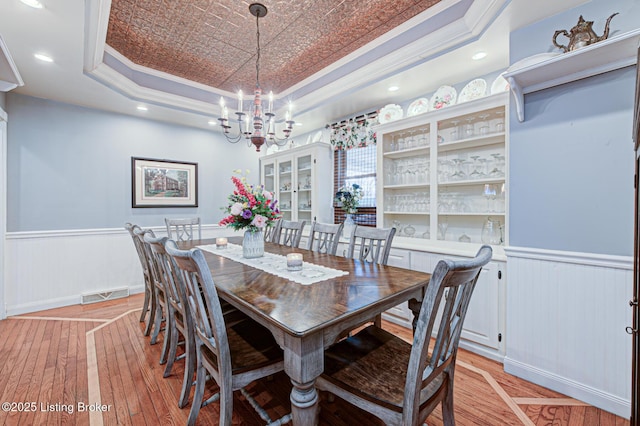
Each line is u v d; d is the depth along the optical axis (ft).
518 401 5.45
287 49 9.25
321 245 9.04
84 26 6.53
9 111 9.71
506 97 6.83
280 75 11.16
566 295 5.61
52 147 10.54
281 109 12.72
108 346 7.53
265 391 5.78
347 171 12.68
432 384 3.67
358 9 7.35
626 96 4.96
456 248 8.19
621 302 5.01
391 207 10.34
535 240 6.04
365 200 11.87
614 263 5.06
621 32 4.99
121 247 12.01
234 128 14.42
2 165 9.34
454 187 8.70
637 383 3.64
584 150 5.40
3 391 5.66
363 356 4.22
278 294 4.40
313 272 5.74
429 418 5.01
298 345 3.24
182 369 6.50
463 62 7.83
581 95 5.43
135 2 7.04
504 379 6.17
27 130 10.05
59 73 8.52
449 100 8.70
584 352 5.40
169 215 13.38
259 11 7.34
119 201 12.01
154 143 12.92
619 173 5.04
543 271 5.90
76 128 11.03
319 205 12.89
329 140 13.43
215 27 8.07
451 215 9.00
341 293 4.46
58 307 10.54
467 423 4.89
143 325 8.95
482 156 8.32
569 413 5.11
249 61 9.99
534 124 6.03
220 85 12.03
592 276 5.31
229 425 3.86
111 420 4.93
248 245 7.16
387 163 10.24
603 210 5.21
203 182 14.47
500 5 5.78
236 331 5.06
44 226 10.39
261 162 16.19
